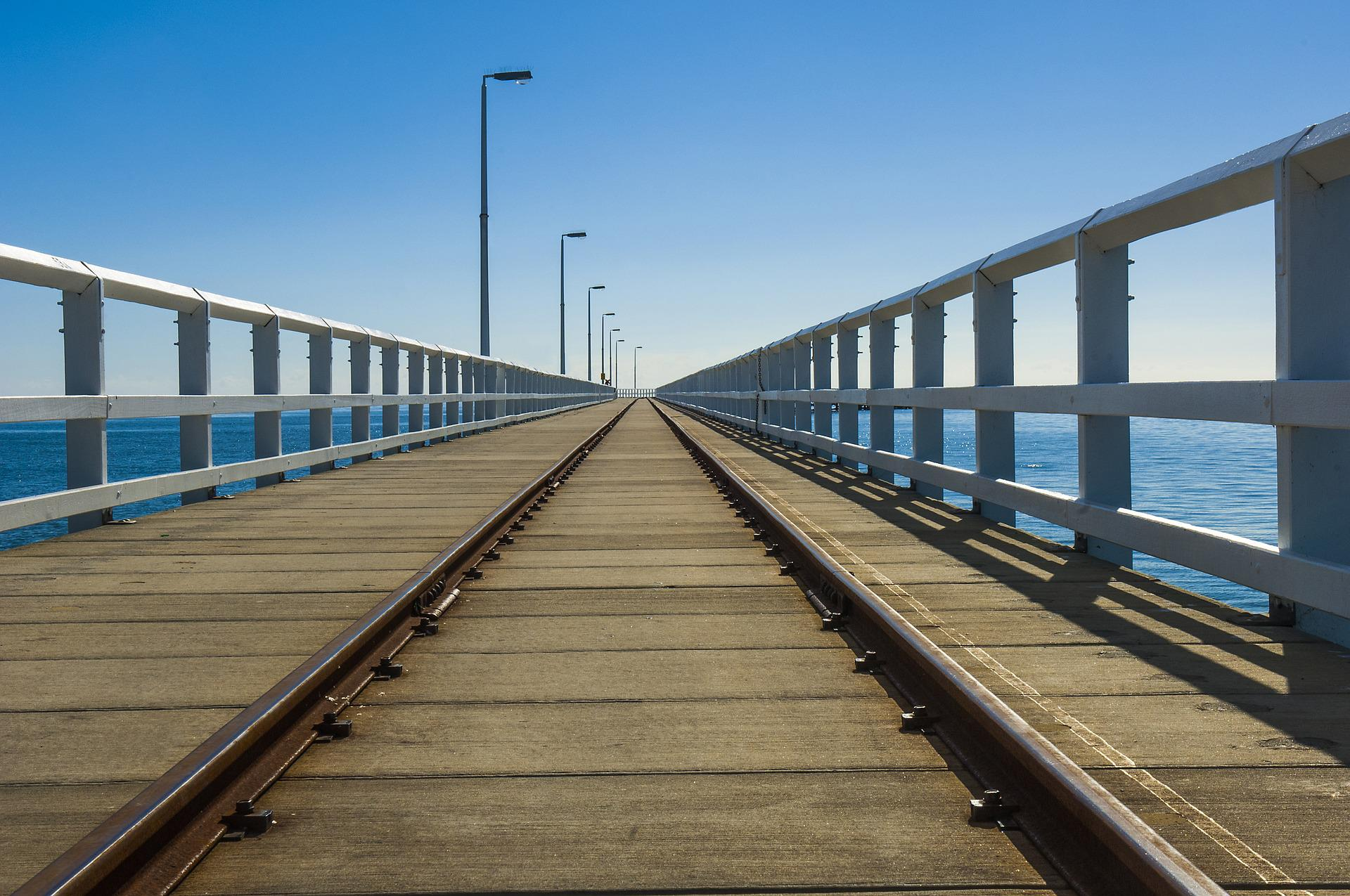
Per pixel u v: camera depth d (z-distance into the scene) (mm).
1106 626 4062
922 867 2127
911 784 2596
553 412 35125
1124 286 5398
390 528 7246
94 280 6926
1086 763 2584
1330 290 3688
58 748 2863
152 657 3793
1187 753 2650
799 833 2307
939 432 8781
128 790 2570
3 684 3457
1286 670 3410
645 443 18562
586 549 6398
